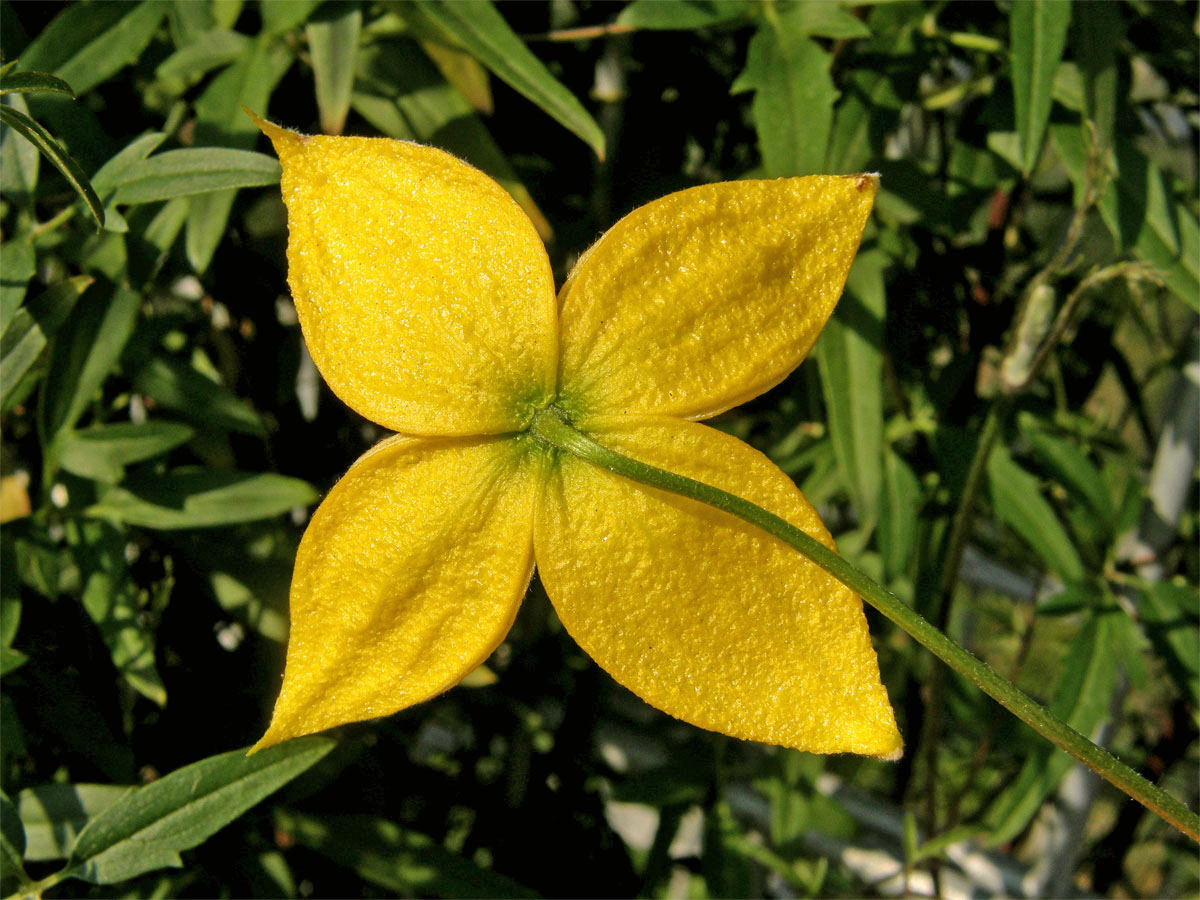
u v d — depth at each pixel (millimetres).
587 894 307
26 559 202
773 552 137
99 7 195
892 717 136
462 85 209
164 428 204
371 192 135
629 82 278
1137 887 440
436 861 230
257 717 250
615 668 137
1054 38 198
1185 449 269
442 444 137
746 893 265
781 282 138
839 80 235
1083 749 139
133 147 176
